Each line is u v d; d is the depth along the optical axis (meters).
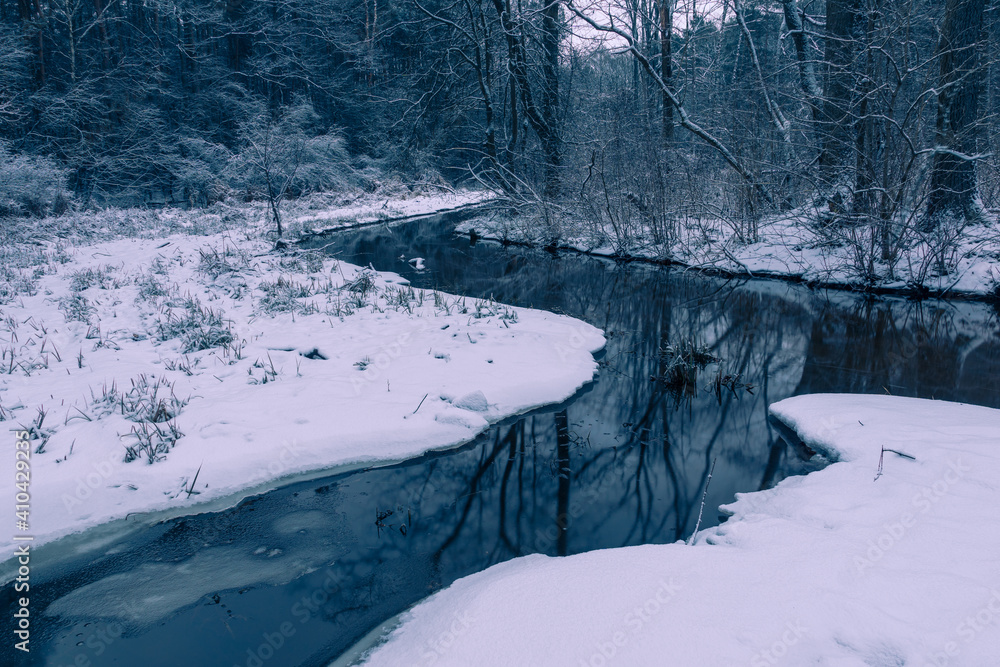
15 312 8.81
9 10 27.48
